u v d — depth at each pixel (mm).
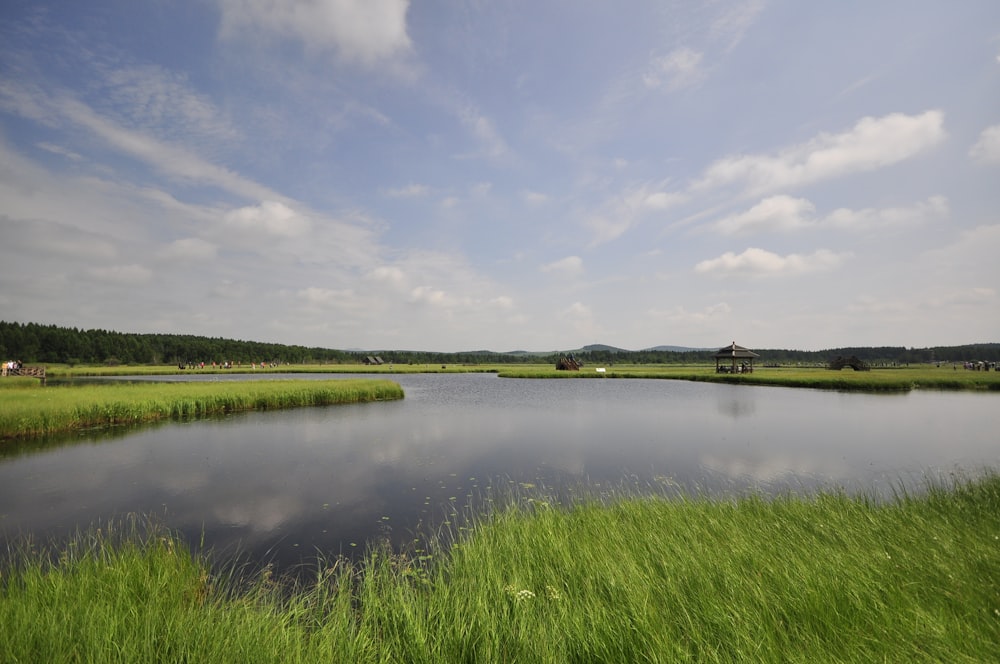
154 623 4105
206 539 8219
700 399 35000
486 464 14289
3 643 3664
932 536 6176
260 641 3891
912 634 3648
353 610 5117
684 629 4004
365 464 14266
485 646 3838
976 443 17469
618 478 12508
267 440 18094
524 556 6035
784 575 4805
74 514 9641
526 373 72812
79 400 22297
